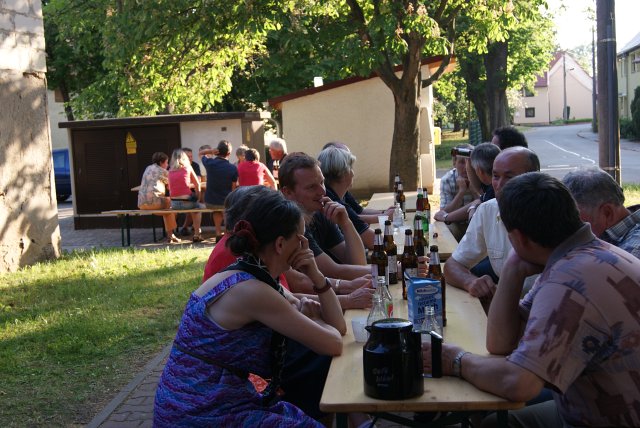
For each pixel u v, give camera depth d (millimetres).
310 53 18484
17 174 11172
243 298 2875
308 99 19000
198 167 15211
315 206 4754
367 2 17234
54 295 8758
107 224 16328
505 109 36000
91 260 11133
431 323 3178
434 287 3328
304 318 3016
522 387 2561
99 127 16047
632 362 2545
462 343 3336
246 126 16250
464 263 4559
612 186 3539
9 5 11086
